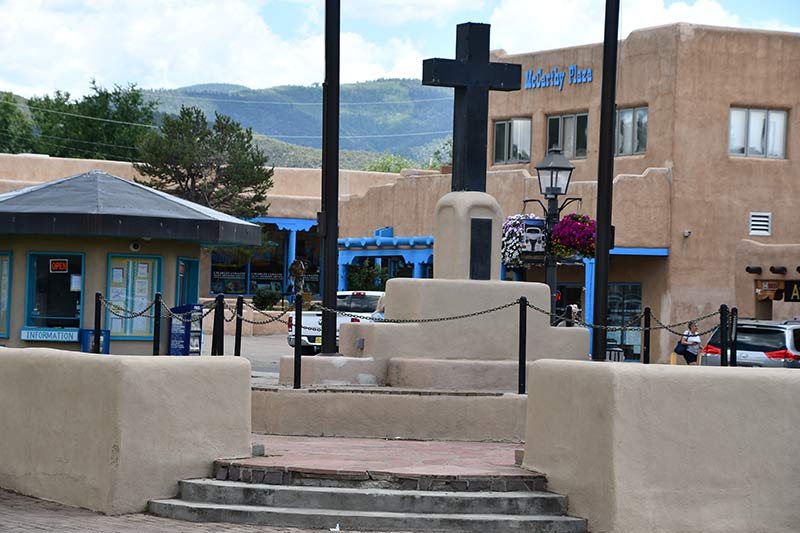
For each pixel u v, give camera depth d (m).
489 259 18.62
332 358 17.67
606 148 20.38
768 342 25.08
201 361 12.78
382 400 16.48
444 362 17.47
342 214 49.56
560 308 39.28
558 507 11.80
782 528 11.73
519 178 41.34
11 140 82.75
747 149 39.97
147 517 11.96
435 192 44.62
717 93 39.53
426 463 13.08
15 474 13.59
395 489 11.97
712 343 25.80
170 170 50.06
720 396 11.66
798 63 40.16
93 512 12.27
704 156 39.44
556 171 24.06
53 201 22.17
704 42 39.41
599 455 11.42
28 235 22.23
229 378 12.98
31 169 50.91
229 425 12.96
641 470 11.33
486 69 18.72
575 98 42.12
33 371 13.44
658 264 39.53
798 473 11.85
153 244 22.69
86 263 22.28
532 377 12.68
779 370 11.97
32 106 84.00
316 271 56.59
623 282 40.78
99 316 17.48
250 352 36.16
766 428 11.78
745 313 34.84
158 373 12.42
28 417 13.46
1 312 22.55
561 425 12.08
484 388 17.50
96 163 51.97
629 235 38.78
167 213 22.36
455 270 18.55
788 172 40.12
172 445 12.48
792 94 40.16
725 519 11.57
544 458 12.32
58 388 13.02
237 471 12.44
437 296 17.89
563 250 26.62
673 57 39.22
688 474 11.48
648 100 39.91
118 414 12.16
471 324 17.98
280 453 13.78
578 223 26.56
